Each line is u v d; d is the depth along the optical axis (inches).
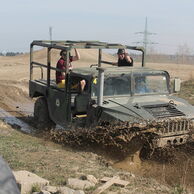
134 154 313.3
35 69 1213.7
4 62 1546.5
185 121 319.3
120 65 417.7
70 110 368.2
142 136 306.8
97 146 327.0
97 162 288.7
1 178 109.6
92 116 340.8
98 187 215.0
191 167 303.6
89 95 344.2
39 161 265.3
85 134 328.5
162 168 305.1
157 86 366.6
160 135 307.7
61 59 395.9
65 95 374.6
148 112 319.9
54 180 227.3
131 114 314.8
